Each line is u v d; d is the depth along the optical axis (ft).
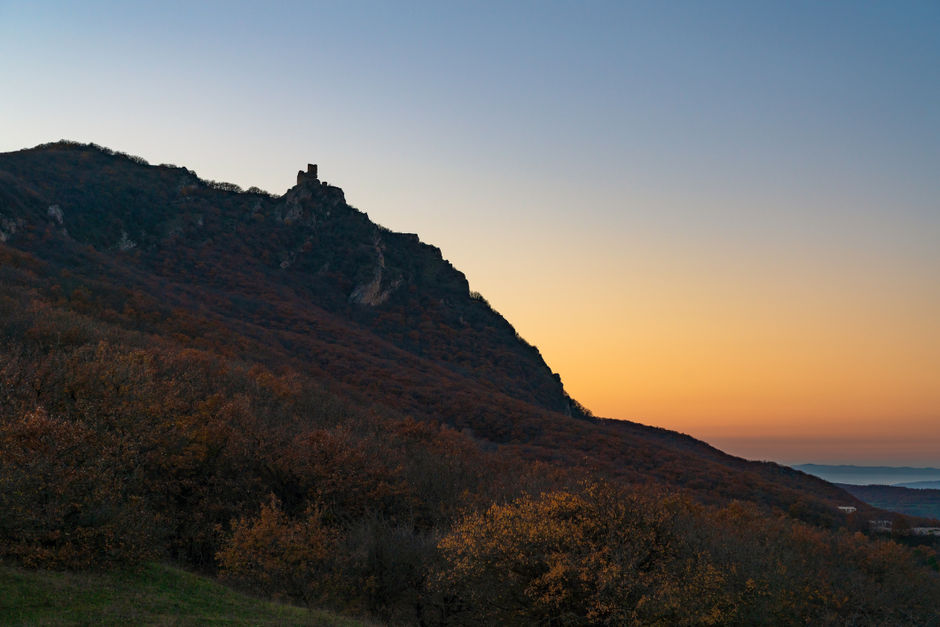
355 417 242.78
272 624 69.77
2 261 365.40
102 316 331.57
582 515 96.22
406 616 111.24
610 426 604.08
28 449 75.51
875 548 204.85
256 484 133.08
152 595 72.02
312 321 579.48
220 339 377.50
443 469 174.70
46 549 73.61
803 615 140.97
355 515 136.26
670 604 82.58
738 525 187.11
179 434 118.32
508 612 95.76
